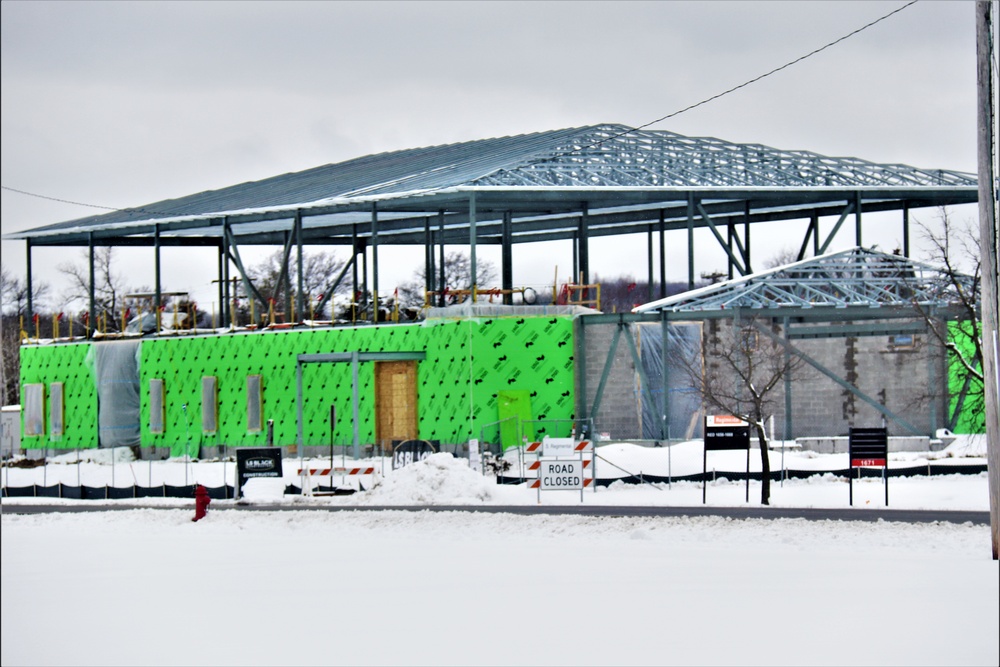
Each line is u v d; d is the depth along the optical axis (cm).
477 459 4650
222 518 3747
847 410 5225
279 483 4425
